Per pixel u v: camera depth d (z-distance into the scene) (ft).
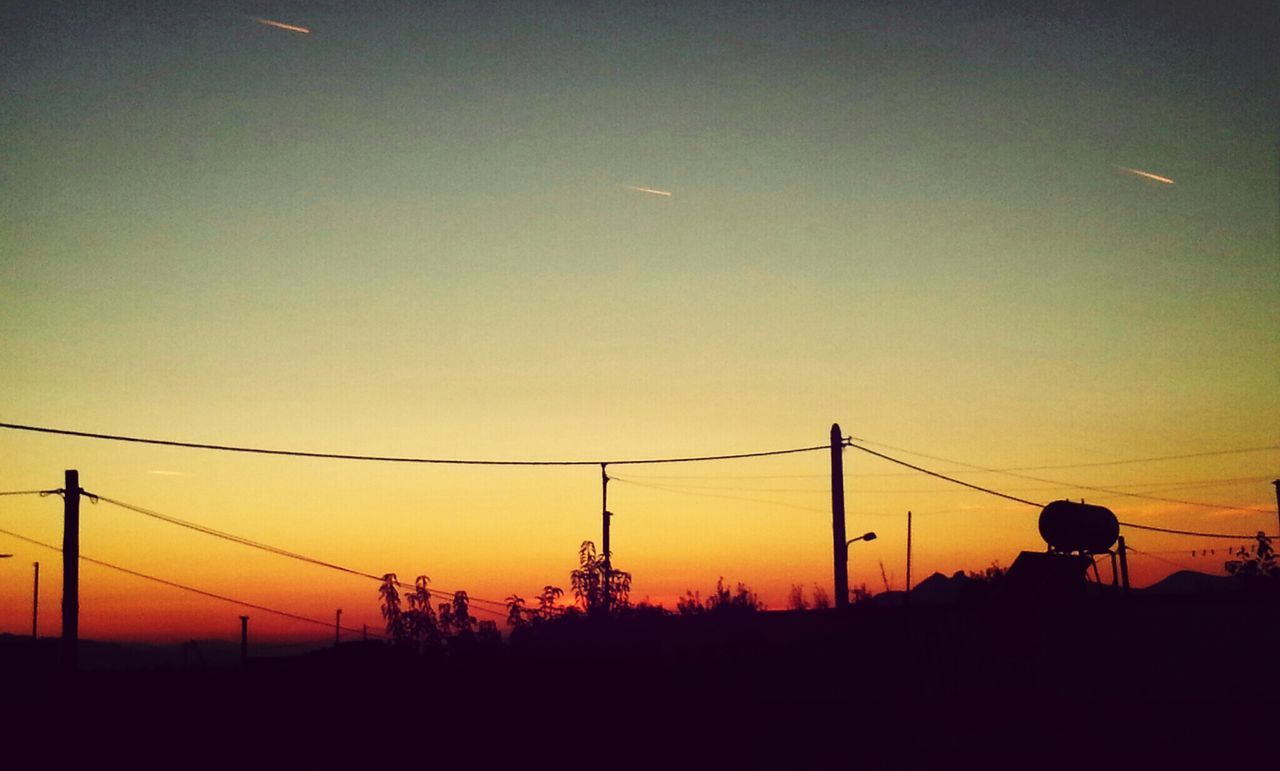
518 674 109.70
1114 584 127.95
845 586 107.96
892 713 86.58
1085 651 96.22
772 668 105.09
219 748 88.69
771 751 81.15
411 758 84.69
